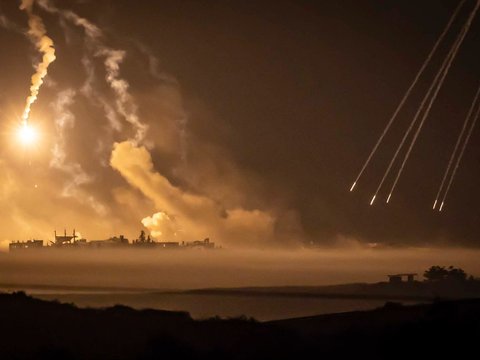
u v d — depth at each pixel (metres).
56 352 58.19
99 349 60.19
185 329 67.00
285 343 63.59
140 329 66.31
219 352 60.09
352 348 62.62
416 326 66.69
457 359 59.78
